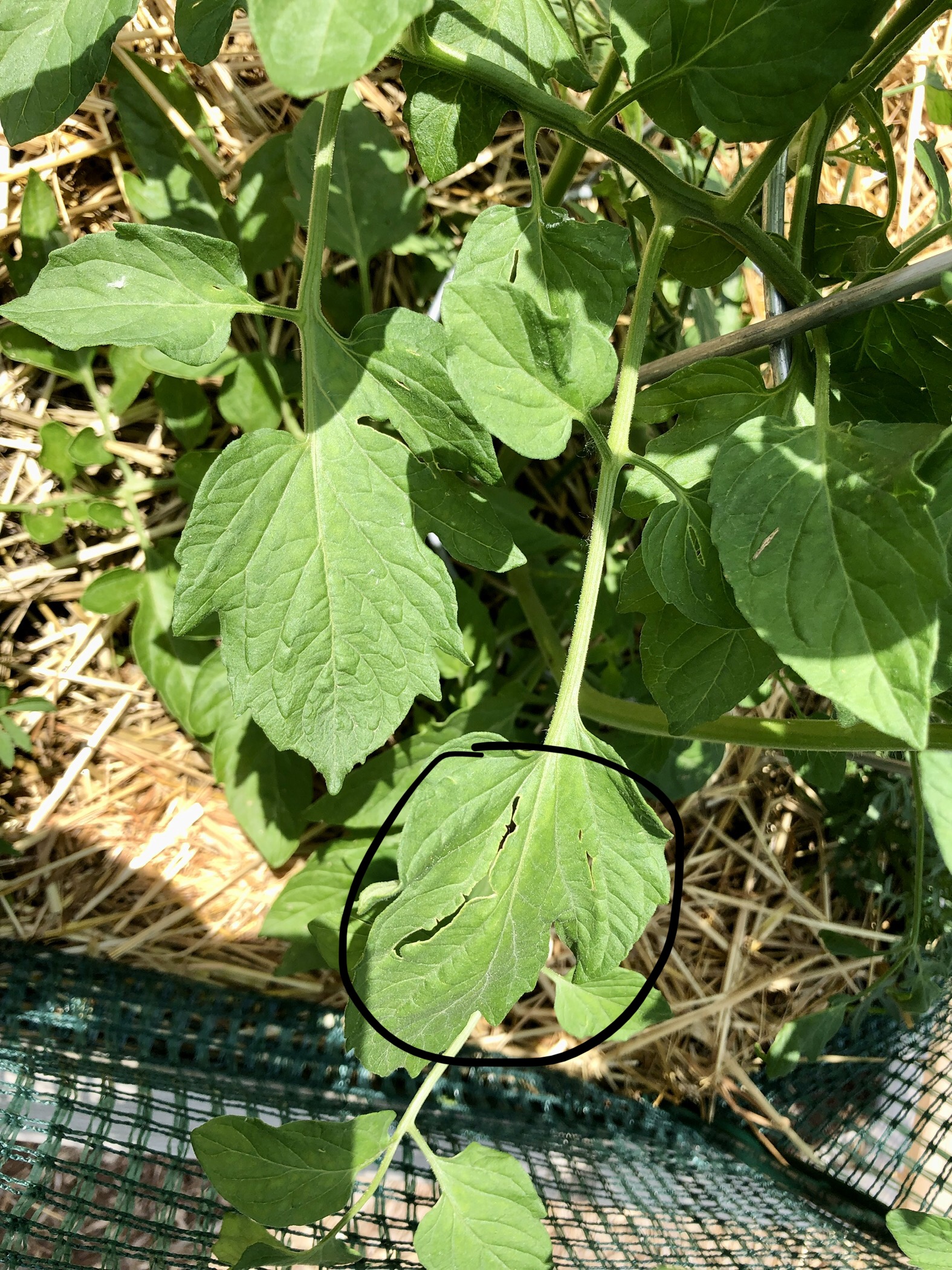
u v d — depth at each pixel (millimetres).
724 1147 604
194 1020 558
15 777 582
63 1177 573
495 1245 340
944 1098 549
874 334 339
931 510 257
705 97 262
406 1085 557
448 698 580
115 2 279
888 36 323
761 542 241
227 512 301
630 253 309
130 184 472
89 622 591
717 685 306
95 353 513
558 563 562
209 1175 328
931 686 256
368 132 470
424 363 309
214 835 614
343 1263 334
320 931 432
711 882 674
